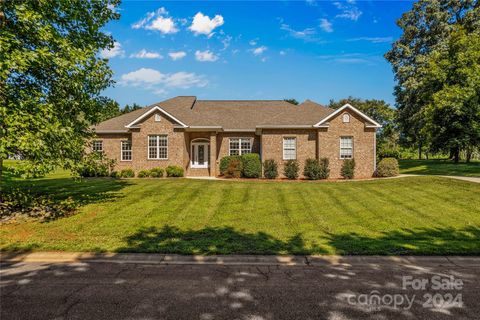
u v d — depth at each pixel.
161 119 23.02
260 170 21.91
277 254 6.72
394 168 21.39
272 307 4.46
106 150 25.42
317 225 9.08
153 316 4.21
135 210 10.86
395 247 7.02
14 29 10.05
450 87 22.61
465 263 6.25
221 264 6.28
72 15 11.43
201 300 4.69
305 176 22.00
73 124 11.44
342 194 14.16
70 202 11.96
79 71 10.17
